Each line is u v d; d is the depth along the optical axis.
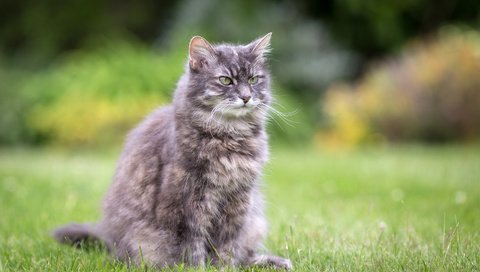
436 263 4.51
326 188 8.61
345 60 17.16
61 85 15.55
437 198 7.63
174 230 4.78
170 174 4.72
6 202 7.57
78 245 5.57
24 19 19.14
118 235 5.06
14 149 14.92
